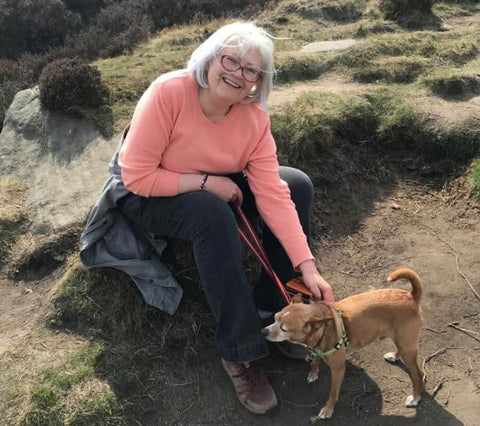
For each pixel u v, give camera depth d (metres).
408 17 8.18
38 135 5.03
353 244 4.00
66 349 3.16
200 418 2.84
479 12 8.55
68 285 3.44
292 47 7.23
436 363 3.06
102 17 15.26
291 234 2.79
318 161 4.49
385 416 2.80
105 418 2.79
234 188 2.79
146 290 3.20
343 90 5.34
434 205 4.31
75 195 4.21
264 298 3.22
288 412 2.87
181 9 15.07
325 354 2.64
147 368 3.05
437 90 5.29
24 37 16.53
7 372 3.01
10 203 4.25
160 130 2.64
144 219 2.84
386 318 2.67
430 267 3.73
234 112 2.72
